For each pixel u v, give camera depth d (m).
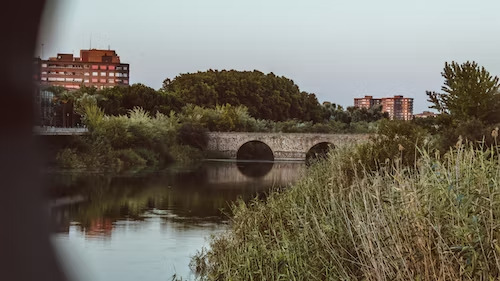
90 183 36.88
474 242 4.18
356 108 107.56
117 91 79.81
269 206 12.47
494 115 19.84
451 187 4.76
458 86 20.03
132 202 29.02
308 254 6.91
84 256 15.27
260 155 90.50
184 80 108.44
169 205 28.31
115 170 47.78
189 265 14.29
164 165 58.06
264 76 116.81
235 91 110.19
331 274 6.04
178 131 72.38
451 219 4.68
